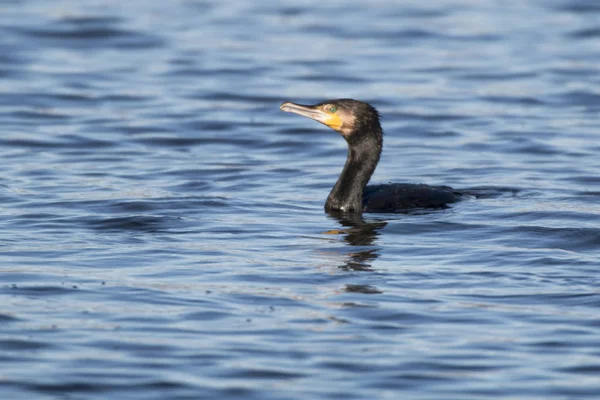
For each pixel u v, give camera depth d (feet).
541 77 88.12
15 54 94.12
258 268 39.81
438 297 36.29
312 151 67.41
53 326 32.94
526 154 65.26
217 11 114.83
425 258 41.57
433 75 89.15
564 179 57.88
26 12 110.32
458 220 47.88
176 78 87.81
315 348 31.53
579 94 82.33
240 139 70.33
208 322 33.60
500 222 47.37
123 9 113.91
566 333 32.76
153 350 31.19
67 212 49.08
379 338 32.40
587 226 46.06
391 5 118.62
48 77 86.89
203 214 49.44
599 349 31.50
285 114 77.51
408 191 51.93
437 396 28.37
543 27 107.34
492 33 104.78
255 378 29.37
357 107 51.62
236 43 100.22
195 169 61.05
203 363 30.32
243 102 80.94
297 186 57.00
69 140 68.59
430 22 109.81
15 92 81.76
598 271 39.22
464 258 41.42
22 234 44.78
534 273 39.09
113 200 51.78
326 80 87.45
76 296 35.88
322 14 113.70
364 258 41.57
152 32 103.50
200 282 37.81
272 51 97.35
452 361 30.63
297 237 45.24
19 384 28.73
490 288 37.29
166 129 72.49
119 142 68.64
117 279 37.99
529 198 52.75
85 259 40.70
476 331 32.99
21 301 35.24
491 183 57.21
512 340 32.22
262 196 54.19
